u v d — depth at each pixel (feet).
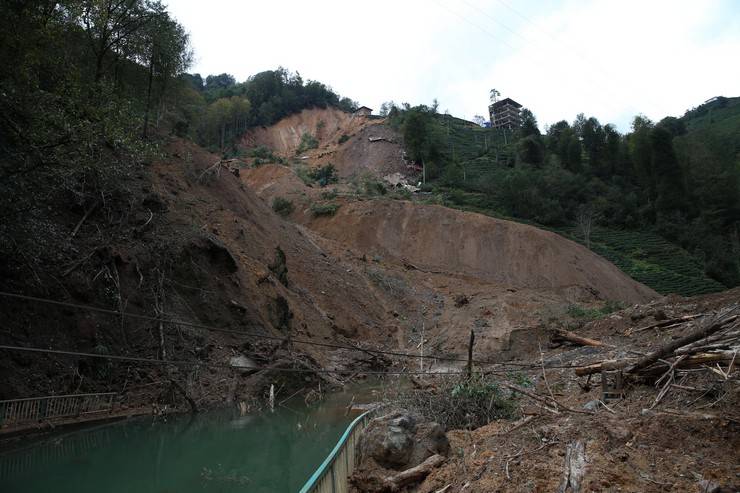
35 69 49.19
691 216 242.17
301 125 394.52
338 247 151.53
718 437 18.71
